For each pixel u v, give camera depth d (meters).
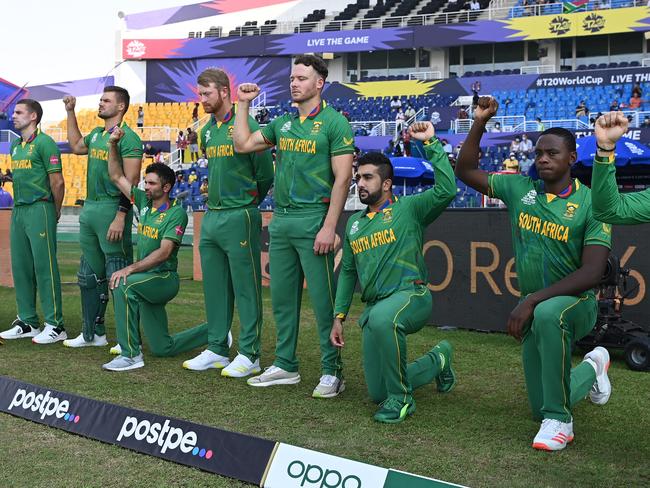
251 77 29.56
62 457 3.03
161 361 5.04
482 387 4.35
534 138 20.77
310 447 3.14
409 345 5.70
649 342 4.84
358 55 29.55
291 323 4.39
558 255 3.30
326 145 4.16
